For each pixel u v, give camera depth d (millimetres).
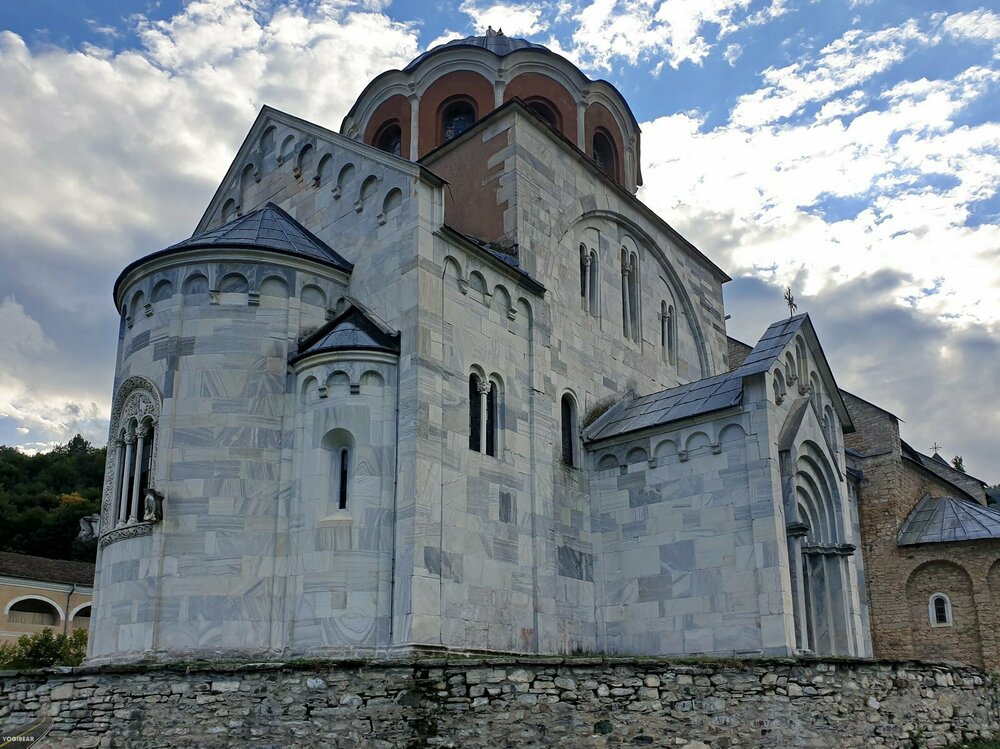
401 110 35688
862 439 39438
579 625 26297
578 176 31859
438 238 24734
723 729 18172
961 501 37812
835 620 26812
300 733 16719
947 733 21969
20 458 97562
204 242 24406
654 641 25719
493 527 24062
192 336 23766
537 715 16969
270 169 30750
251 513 22469
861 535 38094
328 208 27422
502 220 29000
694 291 37406
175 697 17266
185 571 21969
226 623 21641
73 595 61969
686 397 28250
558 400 27969
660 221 35500
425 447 22438
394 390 23062
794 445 25391
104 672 17734
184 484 22594
